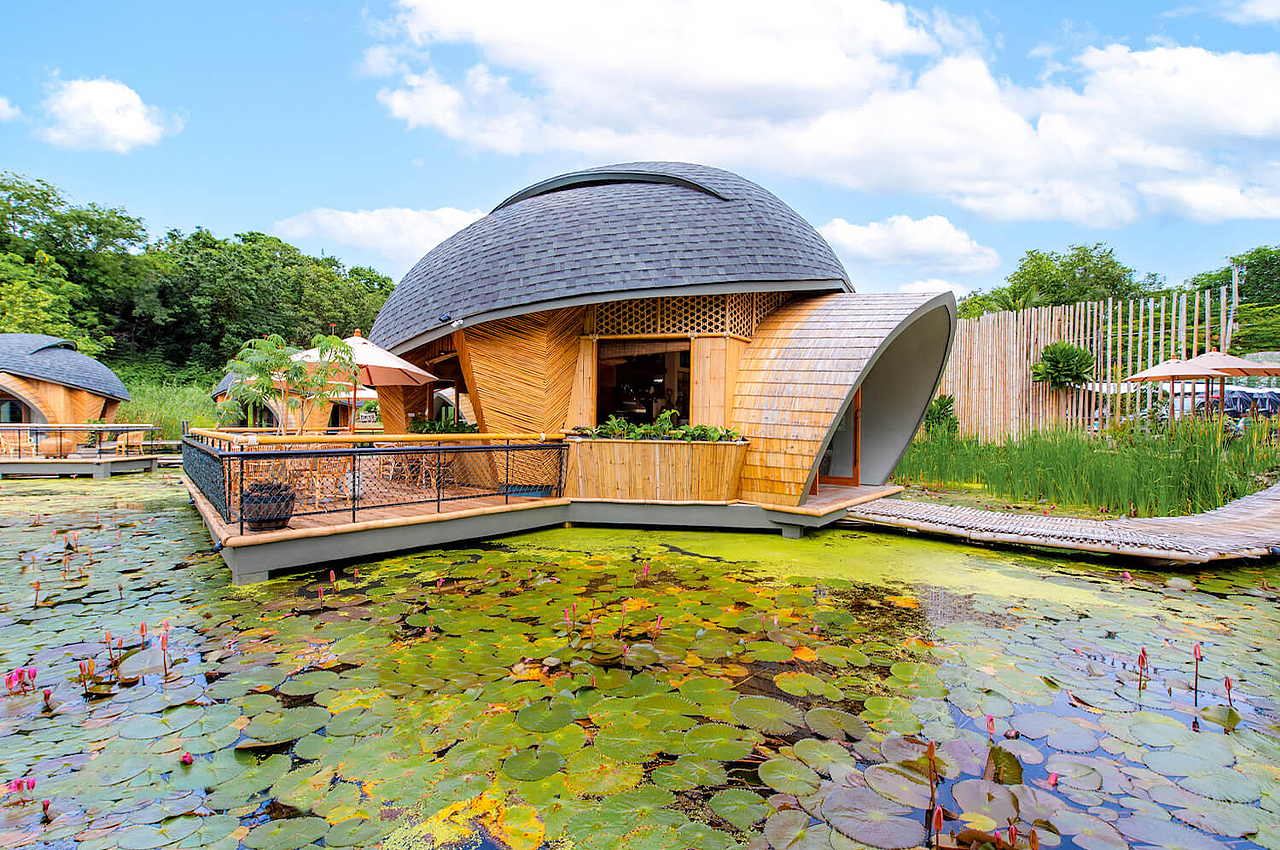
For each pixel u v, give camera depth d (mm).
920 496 10359
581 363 8516
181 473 14883
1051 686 3301
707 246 8148
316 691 3182
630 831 2121
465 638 3941
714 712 2988
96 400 16516
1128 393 12734
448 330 8609
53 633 4031
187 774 2449
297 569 5617
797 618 4359
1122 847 2043
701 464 7484
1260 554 5762
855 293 9367
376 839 2066
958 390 14898
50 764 2516
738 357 8086
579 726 2844
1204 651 3824
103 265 26922
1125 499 8586
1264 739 2770
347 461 7621
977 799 2289
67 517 8617
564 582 5262
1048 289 28719
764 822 2170
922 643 3924
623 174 9969
